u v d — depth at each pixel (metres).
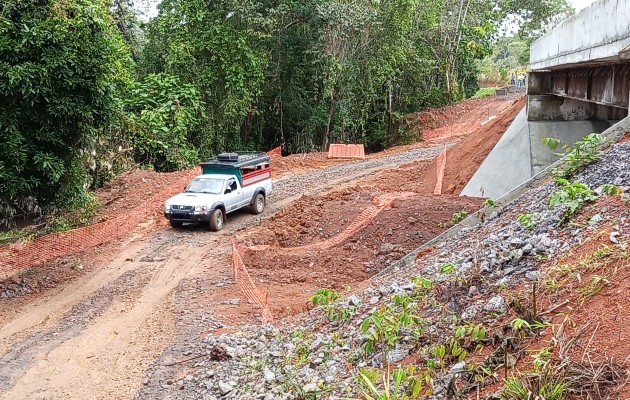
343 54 32.50
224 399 6.46
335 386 5.45
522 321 4.04
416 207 14.59
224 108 29.50
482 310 5.22
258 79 30.38
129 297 11.65
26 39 11.61
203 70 29.28
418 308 6.10
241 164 18.39
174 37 29.59
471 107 42.91
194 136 29.44
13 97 11.78
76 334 9.80
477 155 19.45
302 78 33.81
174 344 8.90
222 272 12.91
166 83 27.89
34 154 12.23
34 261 14.08
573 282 4.74
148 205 19.70
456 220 12.94
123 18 32.28
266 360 7.16
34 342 9.53
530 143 16.33
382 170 25.73
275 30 31.16
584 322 4.11
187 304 10.93
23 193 12.80
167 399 6.89
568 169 8.05
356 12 31.08
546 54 14.65
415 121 40.25
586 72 13.13
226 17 29.58
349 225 15.05
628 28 8.38
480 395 4.00
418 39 41.53
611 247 4.95
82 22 12.42
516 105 22.59
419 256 9.47
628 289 4.19
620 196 6.06
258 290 11.25
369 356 5.70
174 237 16.34
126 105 26.50
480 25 47.31
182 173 24.19
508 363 4.11
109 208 19.56
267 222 17.27
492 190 16.28
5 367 8.56
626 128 8.52
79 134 13.27
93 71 12.68
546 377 3.62
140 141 25.39
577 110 17.16
